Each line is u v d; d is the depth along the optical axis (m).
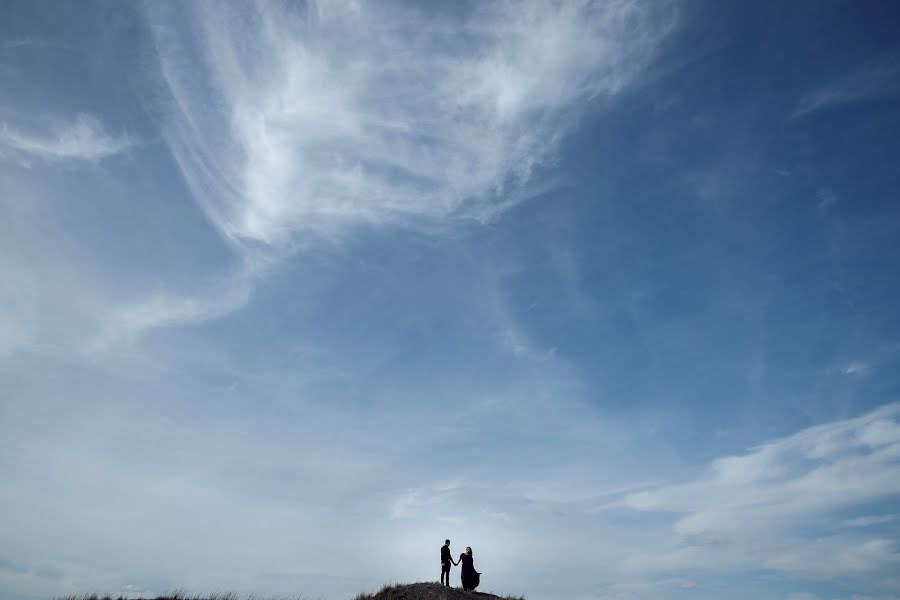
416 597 28.70
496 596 29.95
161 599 28.03
